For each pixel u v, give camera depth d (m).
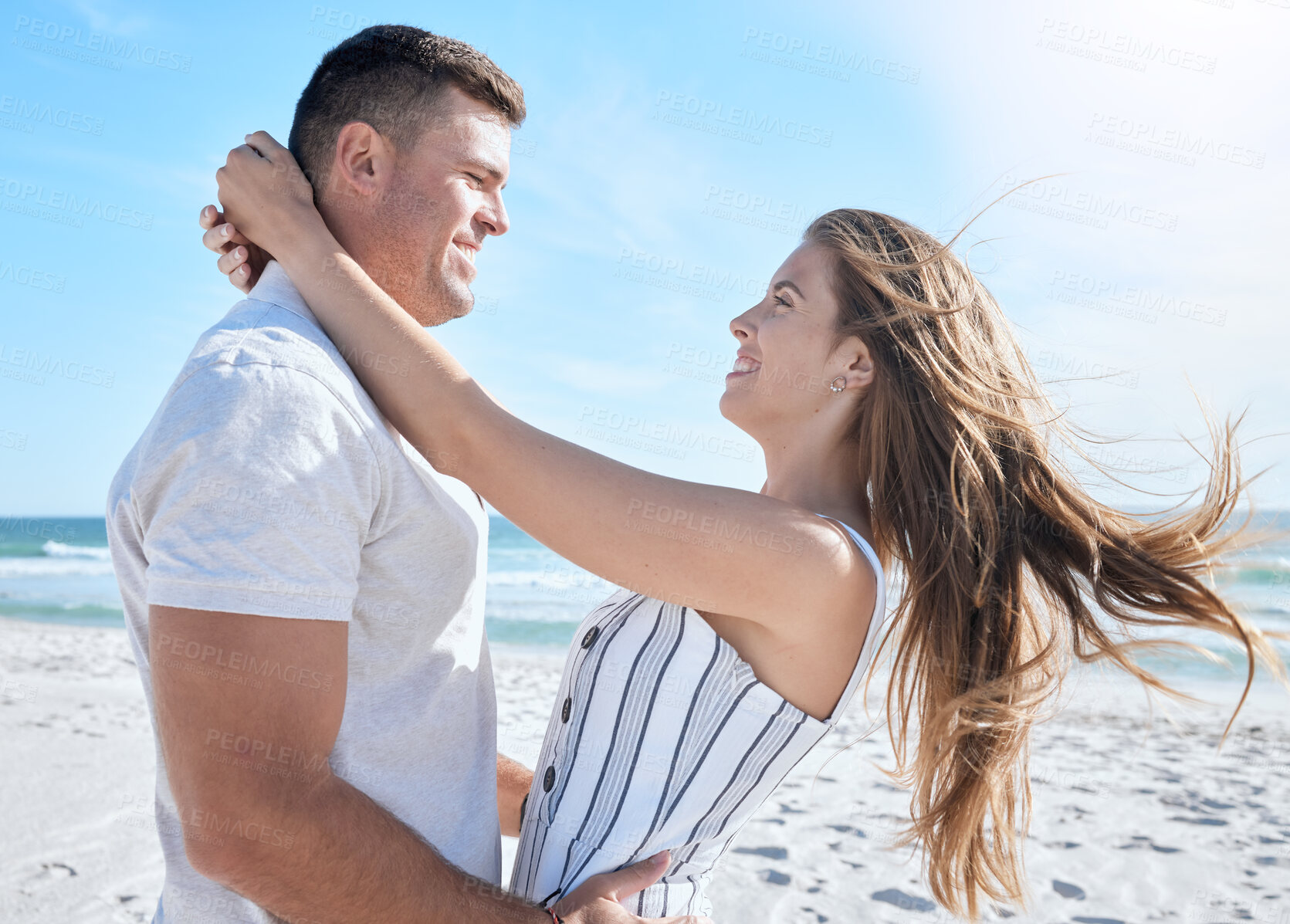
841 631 1.33
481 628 1.45
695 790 1.34
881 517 1.58
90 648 10.99
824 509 1.58
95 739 5.74
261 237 1.34
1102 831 4.67
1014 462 1.56
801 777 5.60
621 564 1.24
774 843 4.38
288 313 1.19
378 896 1.04
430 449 1.24
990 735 1.49
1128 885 3.93
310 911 1.01
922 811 1.53
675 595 1.26
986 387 1.56
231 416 1.00
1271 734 7.24
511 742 5.90
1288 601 8.70
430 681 1.28
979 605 1.46
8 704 6.81
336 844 1.00
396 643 1.22
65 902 3.40
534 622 15.30
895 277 1.57
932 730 1.47
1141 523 1.65
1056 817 4.91
